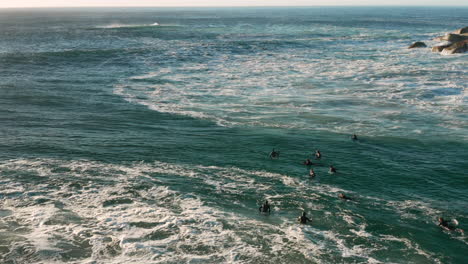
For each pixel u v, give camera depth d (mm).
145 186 18312
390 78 41531
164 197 17312
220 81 41000
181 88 37938
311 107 31531
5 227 14664
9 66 47688
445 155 22484
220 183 18828
